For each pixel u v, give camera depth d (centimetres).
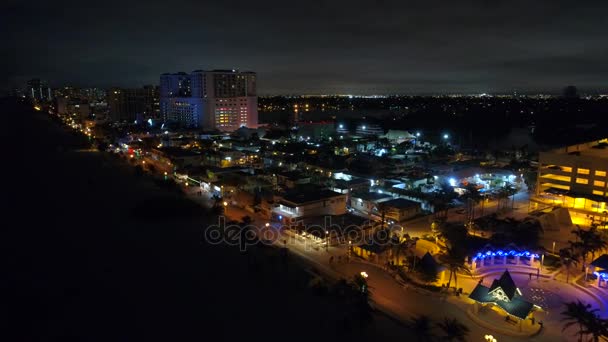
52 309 6875
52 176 16800
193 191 14250
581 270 7769
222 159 18138
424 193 12175
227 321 6475
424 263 7400
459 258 7362
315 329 6225
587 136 18388
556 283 7375
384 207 10844
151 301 7106
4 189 14688
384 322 6316
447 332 5494
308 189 11706
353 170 15512
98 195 13888
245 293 7356
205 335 6122
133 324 6425
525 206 12106
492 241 8294
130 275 8088
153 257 8919
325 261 8456
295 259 8575
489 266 7988
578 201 10956
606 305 6600
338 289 7131
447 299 6900
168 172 17525
